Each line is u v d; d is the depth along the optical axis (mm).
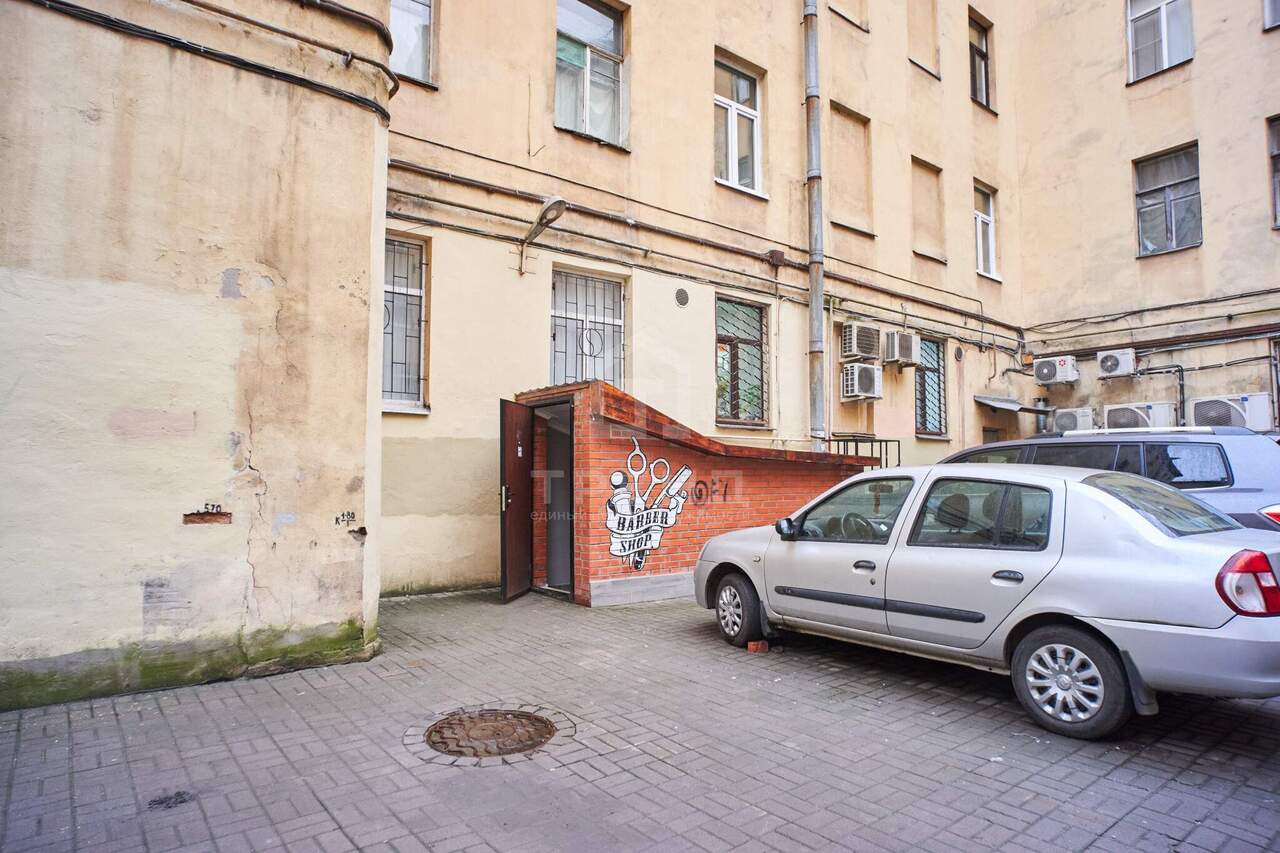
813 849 2932
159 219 4742
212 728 4094
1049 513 4363
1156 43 14273
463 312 8227
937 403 14383
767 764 3750
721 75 11453
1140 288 14242
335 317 5430
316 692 4738
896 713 4523
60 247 4414
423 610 7230
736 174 11461
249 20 5133
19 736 3910
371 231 5660
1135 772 3660
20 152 4332
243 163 5074
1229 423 12641
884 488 5332
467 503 8203
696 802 3322
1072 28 15430
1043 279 15828
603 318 9734
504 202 8602
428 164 8078
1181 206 13906
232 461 4953
